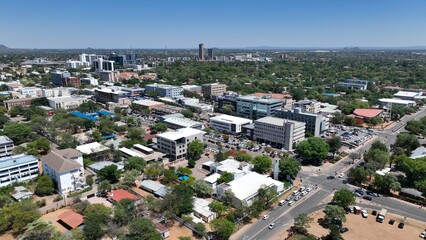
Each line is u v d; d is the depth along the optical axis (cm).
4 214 13312
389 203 16112
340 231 13412
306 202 16238
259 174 18088
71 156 18250
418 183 16750
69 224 13188
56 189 16862
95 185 17612
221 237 12781
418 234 13412
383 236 13250
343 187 17938
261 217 14800
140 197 15800
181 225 13850
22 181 17575
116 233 12581
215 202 14688
